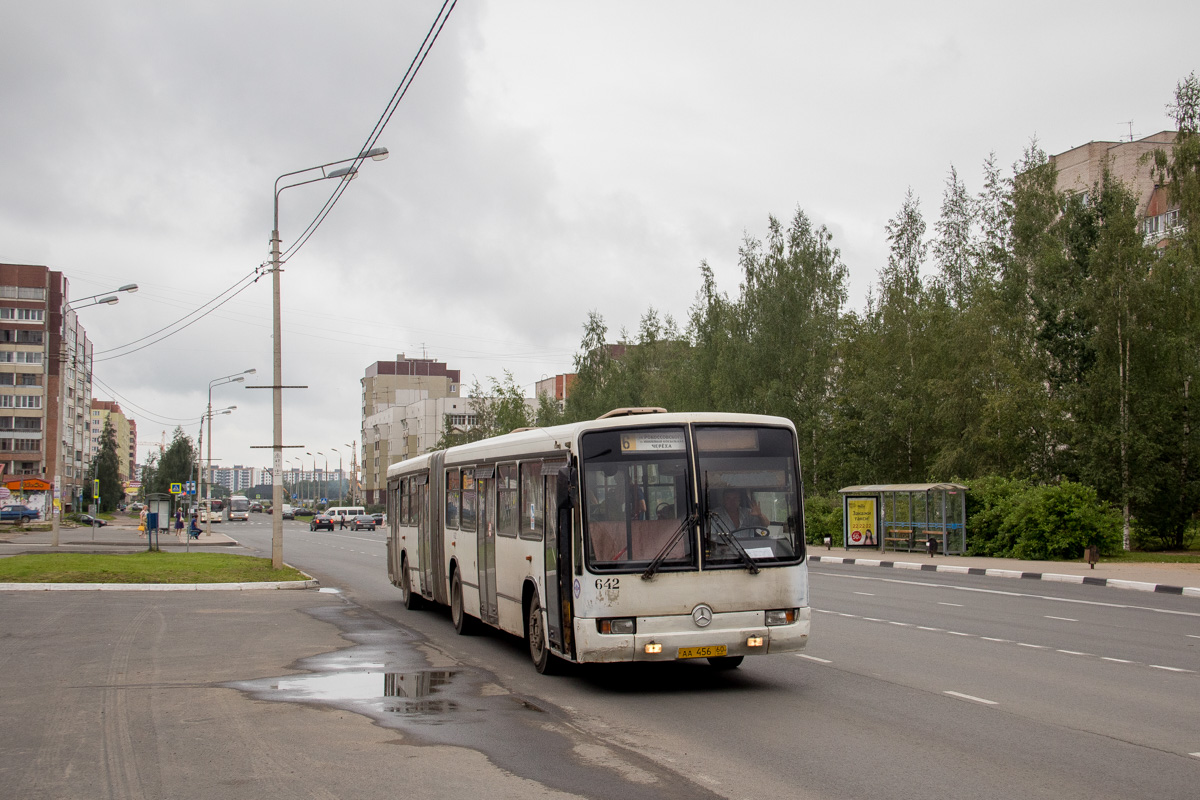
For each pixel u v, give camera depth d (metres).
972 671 12.12
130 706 10.26
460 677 12.06
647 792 6.91
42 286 111.25
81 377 133.25
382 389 165.12
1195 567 29.39
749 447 11.13
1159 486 38.41
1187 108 43.47
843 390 54.16
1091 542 33.19
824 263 57.75
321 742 8.58
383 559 41.50
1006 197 48.03
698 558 10.69
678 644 10.53
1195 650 13.84
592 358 75.12
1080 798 6.70
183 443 161.50
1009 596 22.53
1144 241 41.53
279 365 28.81
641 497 10.77
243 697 10.74
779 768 7.54
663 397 70.94
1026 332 44.38
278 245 28.73
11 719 9.65
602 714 9.77
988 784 7.05
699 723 9.28
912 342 50.06
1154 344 38.53
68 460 119.69
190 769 7.70
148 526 42.06
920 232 54.28
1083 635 15.53
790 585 10.95
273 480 28.75
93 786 7.23
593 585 10.51
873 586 25.58
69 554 33.62
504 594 13.77
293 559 41.03
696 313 62.00
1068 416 41.31
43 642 15.30
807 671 12.20
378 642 15.38
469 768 7.64
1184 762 7.65
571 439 11.03
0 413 109.62
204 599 22.69
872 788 6.96
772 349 54.22
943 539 36.31
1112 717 9.37
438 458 18.14
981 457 42.78
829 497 49.97
